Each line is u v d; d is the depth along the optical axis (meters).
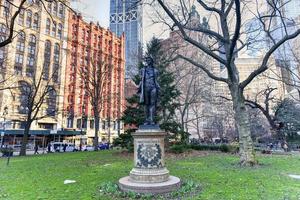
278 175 10.72
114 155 22.05
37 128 53.31
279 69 28.97
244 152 14.22
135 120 22.55
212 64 30.73
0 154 29.27
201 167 13.28
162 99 23.06
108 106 64.69
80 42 65.00
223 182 9.08
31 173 11.88
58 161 17.72
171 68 30.06
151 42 23.66
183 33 14.53
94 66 39.84
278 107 34.00
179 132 23.48
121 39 75.12
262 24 15.37
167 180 8.24
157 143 8.45
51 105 55.81
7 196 7.30
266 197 6.88
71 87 62.19
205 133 55.03
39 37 55.56
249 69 30.27
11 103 47.16
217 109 44.06
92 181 9.48
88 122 64.94
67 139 57.66
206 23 16.55
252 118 41.97
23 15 52.16
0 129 43.09
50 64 55.12
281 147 32.84
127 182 8.03
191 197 6.92
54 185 8.88
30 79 50.25
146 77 9.47
